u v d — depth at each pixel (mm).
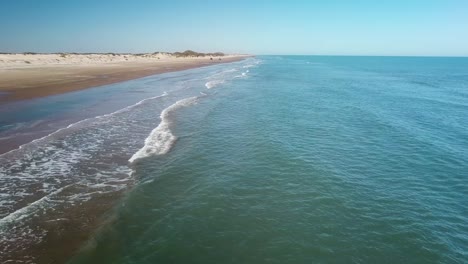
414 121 22562
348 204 10344
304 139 17578
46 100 27531
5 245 7793
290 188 11445
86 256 7469
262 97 32719
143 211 9656
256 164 13734
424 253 8008
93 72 55500
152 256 7570
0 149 14930
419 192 11367
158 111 25000
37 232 8375
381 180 12320
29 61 69500
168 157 14539
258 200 10508
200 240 8258
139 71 64188
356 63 142125
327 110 26109
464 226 9258
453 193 11328
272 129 19672
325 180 12164
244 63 125438
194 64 100812
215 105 27906
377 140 17594
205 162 13961
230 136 18094
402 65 125438
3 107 24125
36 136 17109
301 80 52906
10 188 11000
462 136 18625
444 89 44094
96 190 10984
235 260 7523
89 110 24422
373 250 8055
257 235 8531
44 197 10344
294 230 8805
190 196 10711
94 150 15258
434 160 14539
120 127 19781
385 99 33000
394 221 9414
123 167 13219
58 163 13453
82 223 8867
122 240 8156
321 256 7750
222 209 9867
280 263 7457
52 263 7188
